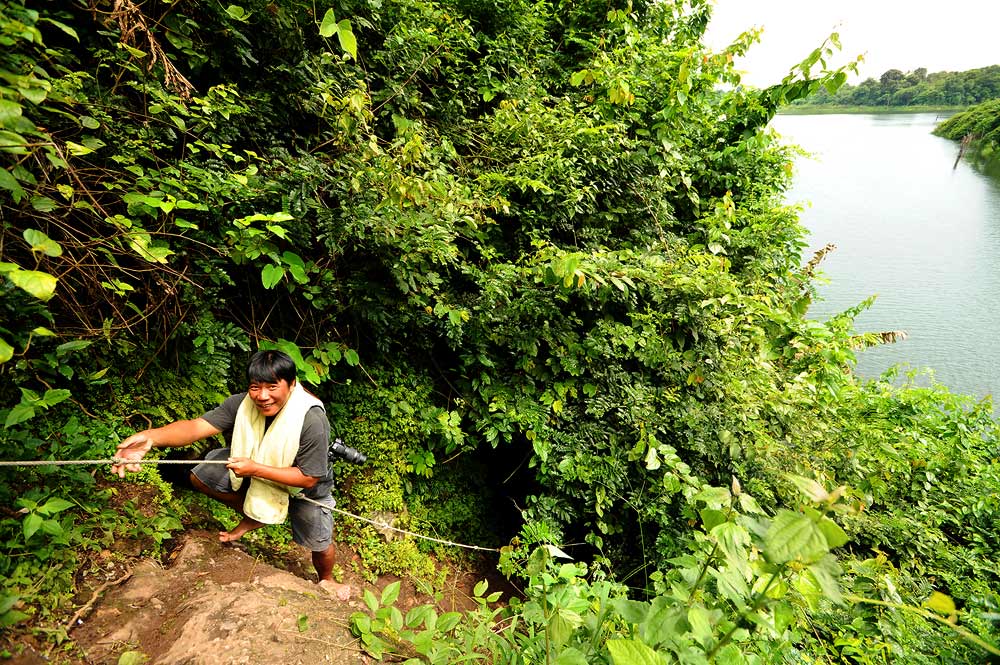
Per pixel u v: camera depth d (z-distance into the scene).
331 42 3.86
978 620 3.32
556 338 4.16
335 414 3.81
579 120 5.08
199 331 2.96
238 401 2.47
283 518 2.53
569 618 1.79
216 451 2.64
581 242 5.04
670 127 5.70
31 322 2.33
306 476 2.43
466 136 4.75
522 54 5.50
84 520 2.28
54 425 2.48
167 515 2.64
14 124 1.60
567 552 4.30
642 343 4.14
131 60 2.79
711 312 4.36
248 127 3.39
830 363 5.11
